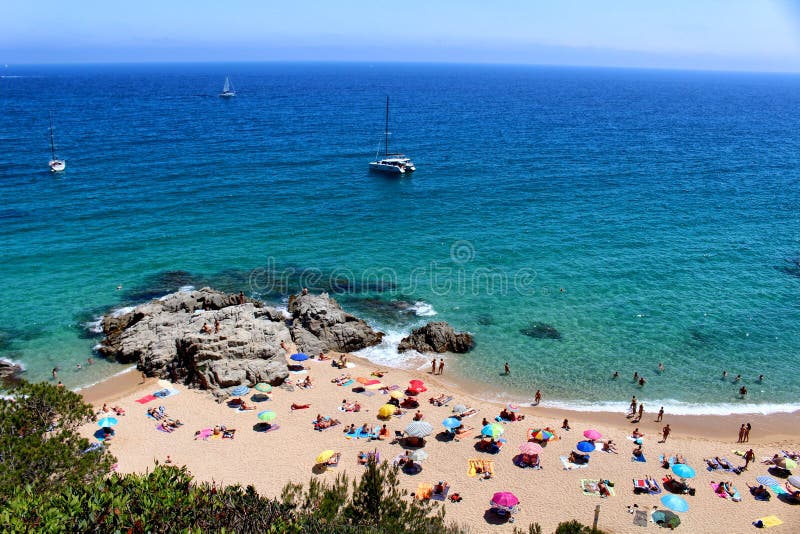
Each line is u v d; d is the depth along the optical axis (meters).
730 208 91.75
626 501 33.16
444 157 127.62
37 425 25.11
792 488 34.22
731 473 36.09
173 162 113.06
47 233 73.69
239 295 55.50
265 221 81.56
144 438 37.62
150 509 19.58
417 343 51.38
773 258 71.94
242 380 44.00
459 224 82.31
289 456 36.34
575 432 40.12
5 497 20.53
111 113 186.75
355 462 35.97
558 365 49.25
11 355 48.06
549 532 30.62
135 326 50.25
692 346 52.38
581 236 78.12
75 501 18.91
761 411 43.66
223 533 18.20
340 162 119.75
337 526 22.89
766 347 52.50
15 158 111.50
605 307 58.94
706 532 30.86
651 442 39.34
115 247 70.38
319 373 46.75
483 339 52.91
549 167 118.81
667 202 94.38
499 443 38.44
